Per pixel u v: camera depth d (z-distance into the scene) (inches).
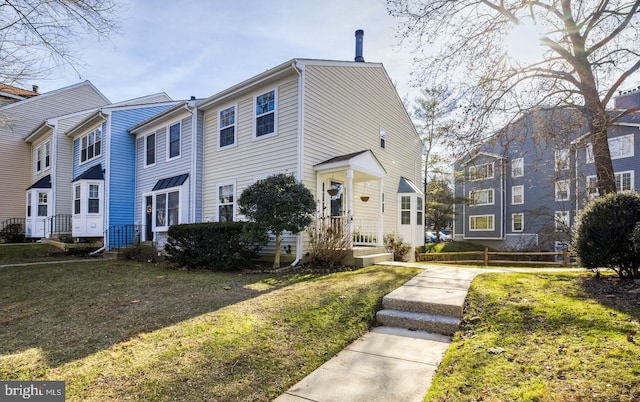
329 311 187.8
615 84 288.0
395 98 591.5
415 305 190.7
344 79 445.7
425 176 891.4
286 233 373.4
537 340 137.6
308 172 371.2
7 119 542.6
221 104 458.6
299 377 125.3
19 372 126.1
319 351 147.0
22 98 778.2
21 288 276.8
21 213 768.9
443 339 163.6
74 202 587.8
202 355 137.0
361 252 360.5
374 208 511.8
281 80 388.5
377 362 137.6
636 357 113.3
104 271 351.9
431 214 1004.6
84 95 836.0
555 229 721.0
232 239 333.1
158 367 128.1
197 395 111.3
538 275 241.9
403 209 578.6
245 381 120.4
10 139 754.8
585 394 97.4
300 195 320.2
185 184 472.7
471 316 175.9
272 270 323.9
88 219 558.3
